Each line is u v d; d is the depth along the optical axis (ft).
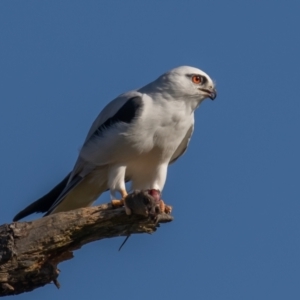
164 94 36.88
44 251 29.35
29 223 29.53
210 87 37.70
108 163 37.22
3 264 28.91
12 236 29.01
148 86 37.86
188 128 37.73
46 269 29.78
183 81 37.01
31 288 30.01
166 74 37.40
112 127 36.17
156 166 38.09
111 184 37.19
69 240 29.81
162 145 36.91
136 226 31.17
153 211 30.35
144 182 38.81
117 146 36.17
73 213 29.76
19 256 28.99
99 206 30.22
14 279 29.27
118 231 31.14
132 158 36.96
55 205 37.76
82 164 37.88
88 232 30.35
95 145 36.73
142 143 36.17
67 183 38.91
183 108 37.11
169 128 36.60
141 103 36.24
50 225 29.45
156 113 36.19
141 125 35.83
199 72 37.60
